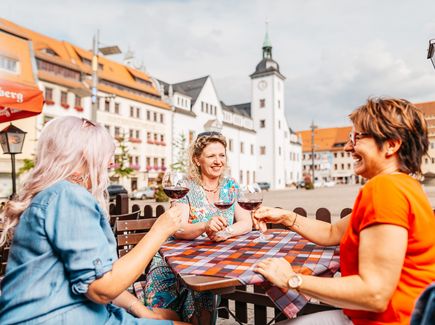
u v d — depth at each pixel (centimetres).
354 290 134
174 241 257
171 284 246
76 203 138
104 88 3484
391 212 134
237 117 5800
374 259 134
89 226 137
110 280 136
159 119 4166
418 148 157
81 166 154
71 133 153
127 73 4234
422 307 90
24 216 142
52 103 2897
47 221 136
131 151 3734
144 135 3925
